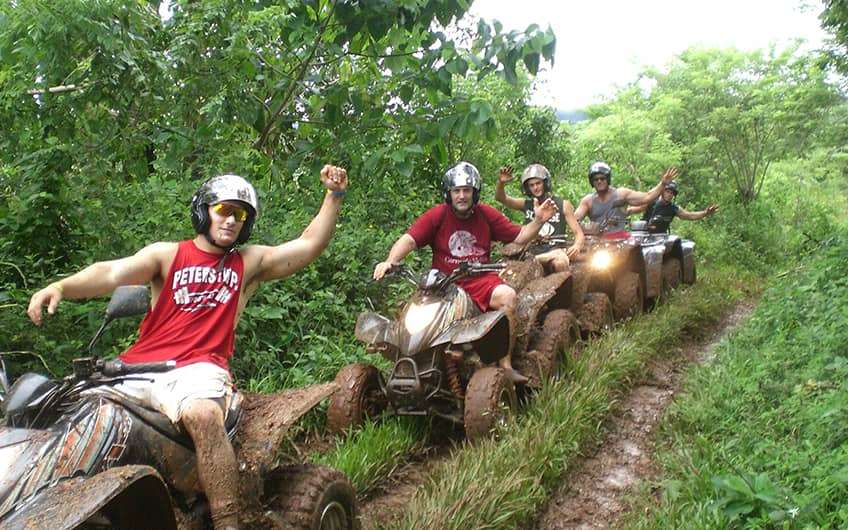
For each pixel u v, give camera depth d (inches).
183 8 247.9
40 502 98.0
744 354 270.4
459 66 250.7
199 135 249.4
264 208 282.8
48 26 191.2
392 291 312.2
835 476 143.5
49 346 201.5
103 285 130.7
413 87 269.9
